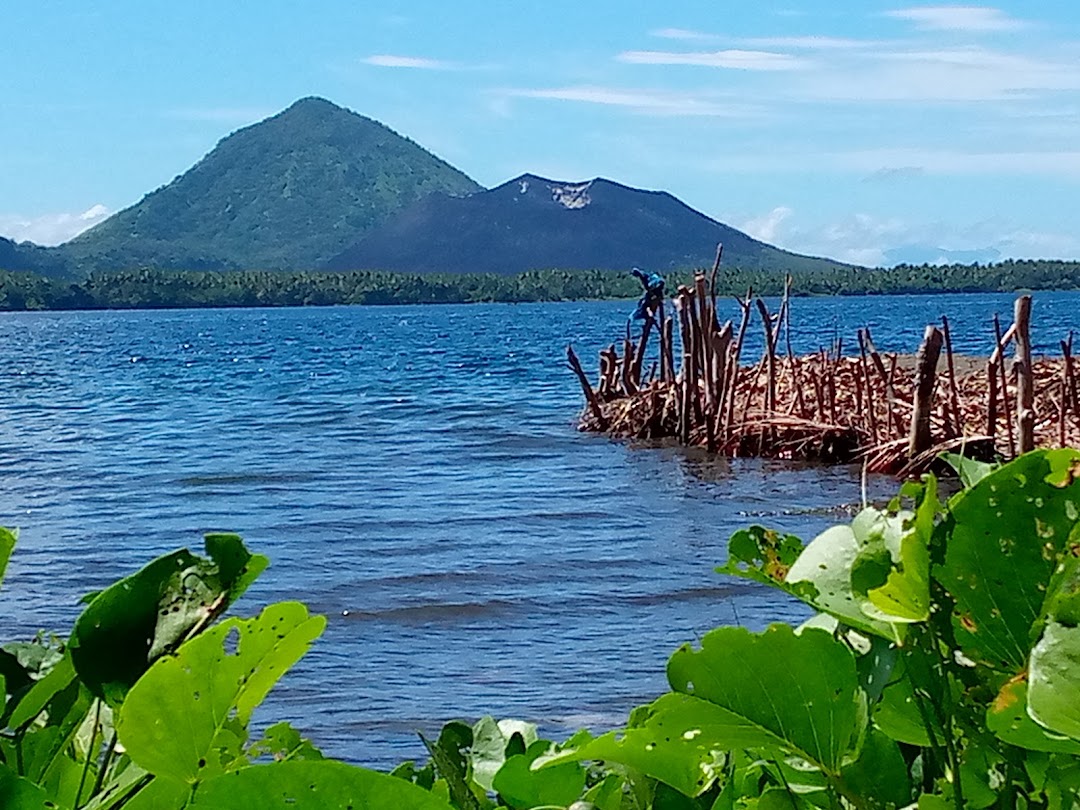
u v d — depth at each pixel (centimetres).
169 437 3353
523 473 2391
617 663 1119
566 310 19838
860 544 134
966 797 133
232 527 1966
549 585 1462
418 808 108
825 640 129
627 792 152
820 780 136
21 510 2180
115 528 1984
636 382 2775
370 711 988
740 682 128
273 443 3142
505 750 178
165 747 118
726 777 153
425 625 1295
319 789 108
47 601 1473
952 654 127
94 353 8525
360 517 2020
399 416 3725
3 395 4966
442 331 11612
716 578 1439
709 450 2275
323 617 120
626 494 2044
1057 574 121
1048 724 108
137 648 133
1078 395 2027
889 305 15975
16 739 140
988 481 124
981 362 3130
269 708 997
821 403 2119
